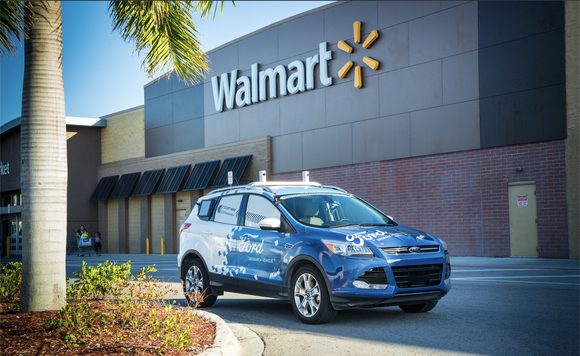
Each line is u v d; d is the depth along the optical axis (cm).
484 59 1891
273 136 2603
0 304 746
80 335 575
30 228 699
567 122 1698
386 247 698
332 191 884
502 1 1852
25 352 516
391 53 2156
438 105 2008
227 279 875
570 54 1697
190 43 939
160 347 518
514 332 660
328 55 2352
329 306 714
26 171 701
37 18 708
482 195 1886
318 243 724
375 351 580
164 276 1532
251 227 852
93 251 3700
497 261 1694
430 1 2041
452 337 639
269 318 807
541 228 1748
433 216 2008
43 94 705
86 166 3769
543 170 1748
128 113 3600
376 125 2194
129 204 3488
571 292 985
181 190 3016
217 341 583
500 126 1848
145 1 849
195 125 3045
